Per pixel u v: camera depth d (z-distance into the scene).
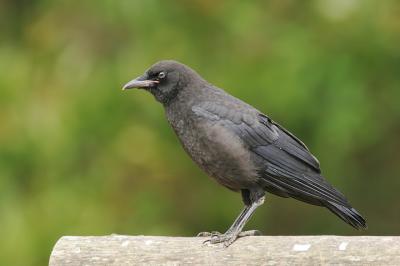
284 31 14.98
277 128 10.05
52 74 15.21
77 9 15.70
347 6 14.67
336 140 14.49
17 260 13.81
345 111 14.48
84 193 14.70
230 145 9.70
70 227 14.23
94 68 15.12
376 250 7.65
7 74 15.03
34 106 14.77
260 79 14.56
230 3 15.24
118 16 15.18
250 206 9.96
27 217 14.23
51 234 14.09
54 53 15.57
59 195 14.49
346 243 7.75
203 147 9.84
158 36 15.05
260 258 7.84
